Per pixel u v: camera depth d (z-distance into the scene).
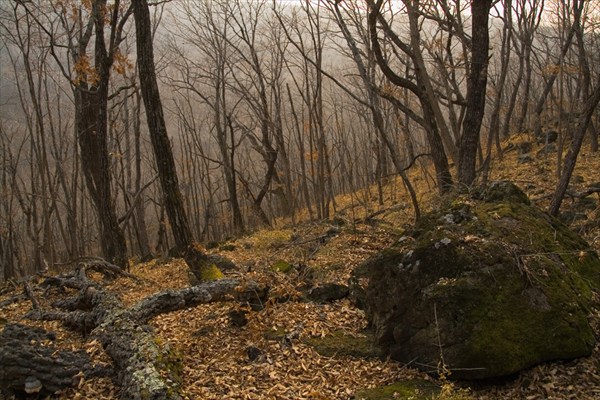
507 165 18.62
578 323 5.11
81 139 13.38
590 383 4.67
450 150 10.56
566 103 20.89
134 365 4.95
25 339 5.90
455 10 15.02
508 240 5.68
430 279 5.34
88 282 9.18
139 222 23.53
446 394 4.52
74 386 5.08
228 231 29.28
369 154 32.50
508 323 4.95
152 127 8.97
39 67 20.69
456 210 6.44
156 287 10.16
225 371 5.40
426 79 10.73
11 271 21.02
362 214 17.70
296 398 4.78
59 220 20.97
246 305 6.81
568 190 12.20
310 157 20.83
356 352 5.67
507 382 4.89
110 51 11.52
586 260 6.38
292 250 10.82
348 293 7.31
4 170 22.92
